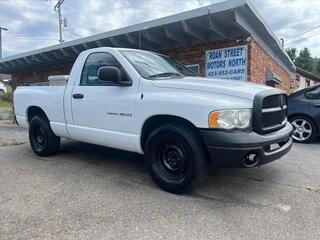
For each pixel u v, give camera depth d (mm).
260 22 7762
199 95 3551
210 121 3361
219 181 4191
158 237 2764
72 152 5906
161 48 9727
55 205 3426
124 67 4223
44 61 12953
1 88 34062
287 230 2893
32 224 2988
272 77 10273
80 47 10688
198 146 3510
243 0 6605
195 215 3188
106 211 3271
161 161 3896
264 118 3578
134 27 8664
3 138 8055
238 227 2945
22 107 5938
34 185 4078
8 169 4859
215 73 8641
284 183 4145
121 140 4195
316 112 6754
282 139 3723
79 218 3111
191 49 9109
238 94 3479
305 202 3523
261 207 3389
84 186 4023
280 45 11117
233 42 8266
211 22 7375
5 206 3406
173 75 4379
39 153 5648
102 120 4391
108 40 9641
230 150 3285
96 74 4590
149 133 4047
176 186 3695
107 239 2727
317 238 2756
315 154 5801
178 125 3660
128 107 4055
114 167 4887
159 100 3734
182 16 7598
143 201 3533
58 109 5090
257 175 4461
